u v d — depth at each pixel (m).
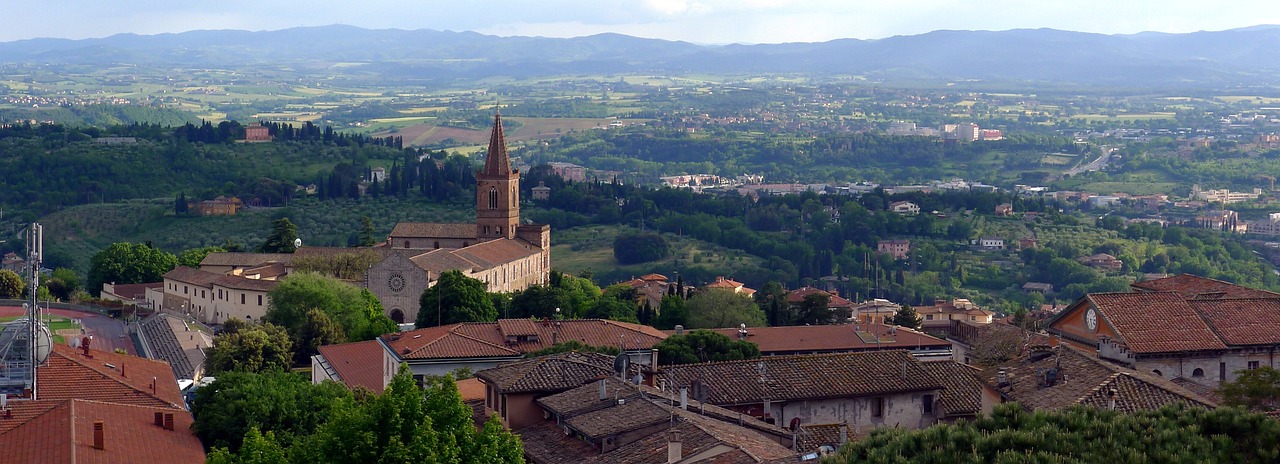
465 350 169.50
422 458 87.50
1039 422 83.06
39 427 108.19
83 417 110.69
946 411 125.12
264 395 121.12
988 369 126.62
